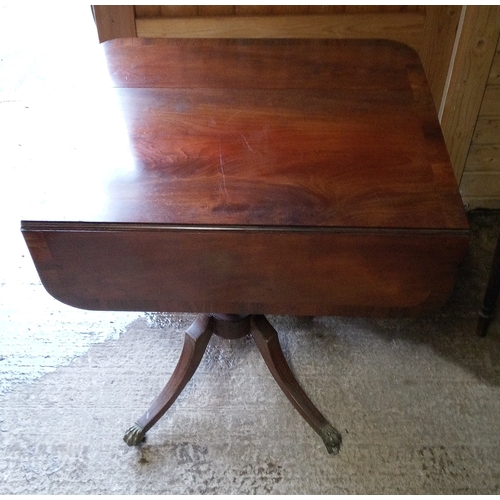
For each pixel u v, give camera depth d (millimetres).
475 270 1632
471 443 1276
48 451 1272
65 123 1061
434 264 904
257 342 1260
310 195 917
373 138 1026
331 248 890
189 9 1427
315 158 986
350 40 1282
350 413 1333
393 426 1308
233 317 1238
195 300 993
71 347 1470
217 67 1202
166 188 932
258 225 874
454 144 1637
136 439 1262
